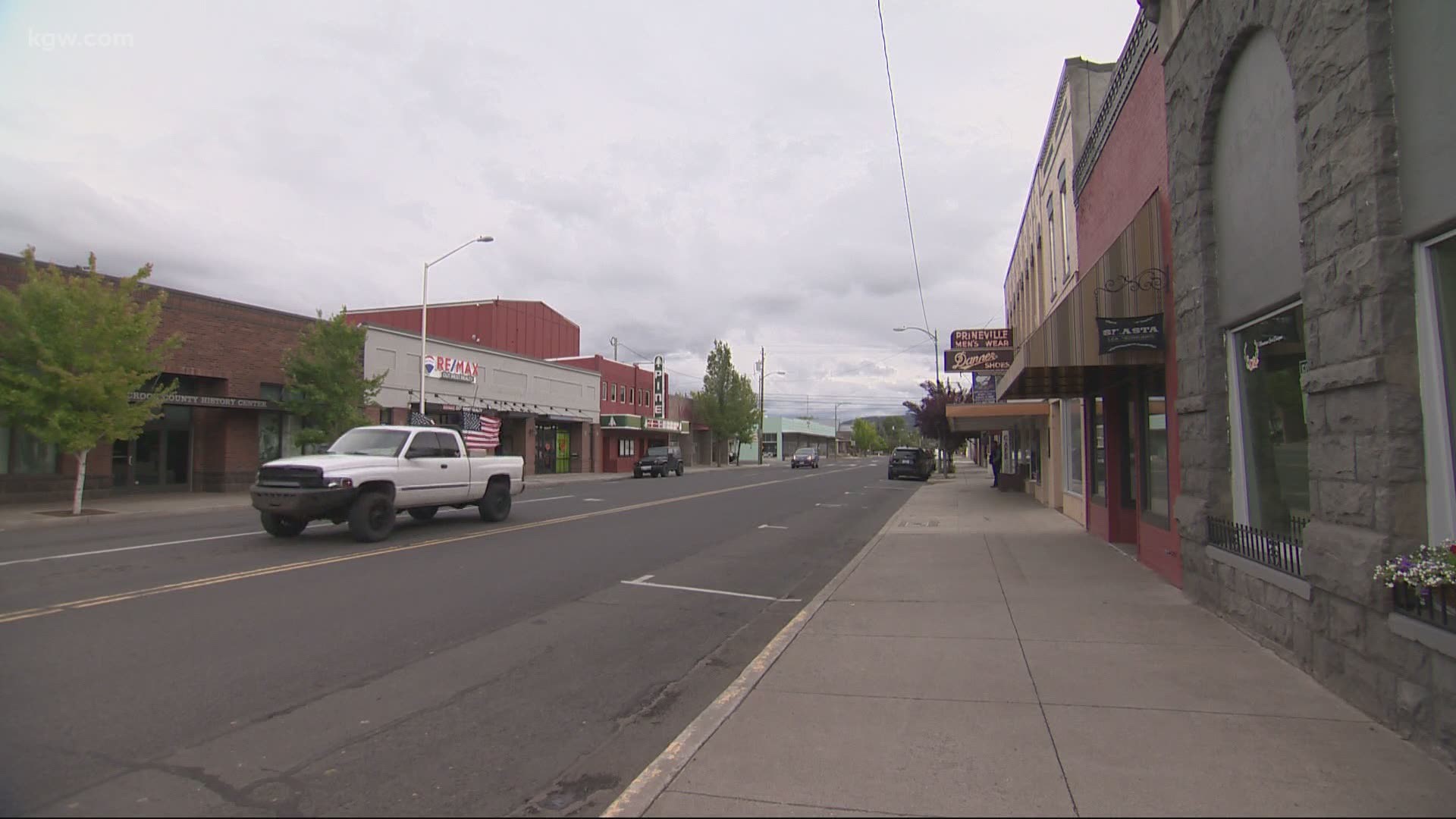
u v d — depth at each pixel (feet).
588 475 143.74
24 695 17.81
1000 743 14.44
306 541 43.14
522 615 27.02
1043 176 65.98
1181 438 27.17
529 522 55.16
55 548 39.91
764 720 15.92
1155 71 30.71
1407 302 14.99
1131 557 37.50
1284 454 21.12
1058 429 68.80
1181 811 11.66
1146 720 15.42
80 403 58.39
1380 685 15.17
